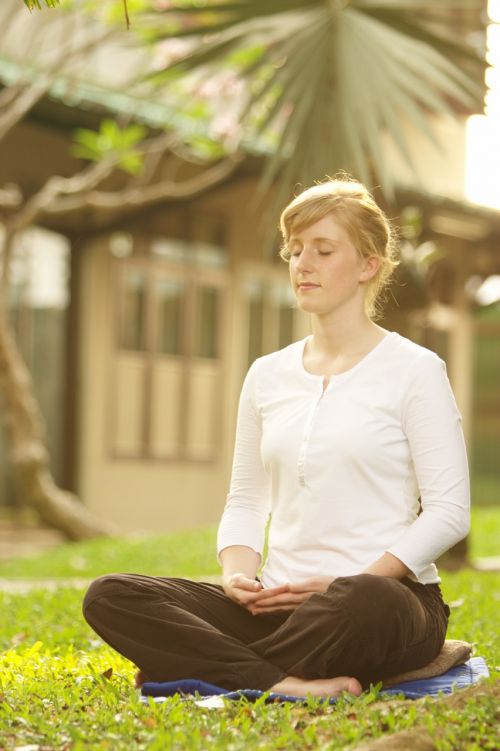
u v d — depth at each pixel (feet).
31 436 51.11
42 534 56.70
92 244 59.98
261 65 30.17
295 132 29.60
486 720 12.50
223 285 66.33
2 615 25.58
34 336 58.08
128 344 61.87
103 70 57.62
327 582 13.98
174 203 55.67
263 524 15.85
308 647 13.89
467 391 82.64
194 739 12.12
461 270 79.56
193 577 39.09
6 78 47.75
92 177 47.62
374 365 14.62
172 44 46.57
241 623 14.93
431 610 14.43
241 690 13.84
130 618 14.49
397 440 14.34
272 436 14.84
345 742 12.03
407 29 29.99
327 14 29.58
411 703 13.11
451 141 74.08
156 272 62.95
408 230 39.58
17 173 54.13
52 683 15.97
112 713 13.60
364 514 14.25
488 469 85.66
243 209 67.21
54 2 15.34
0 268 48.80
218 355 66.39
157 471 63.41
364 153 29.73
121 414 61.62
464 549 42.75
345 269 14.73
